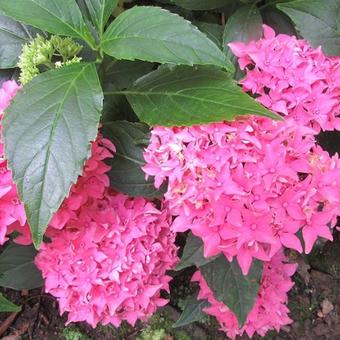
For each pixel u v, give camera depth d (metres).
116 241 0.49
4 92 0.45
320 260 0.70
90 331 0.66
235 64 0.53
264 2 0.57
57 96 0.41
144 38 0.42
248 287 0.50
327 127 0.47
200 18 0.63
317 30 0.49
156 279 0.52
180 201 0.43
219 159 0.42
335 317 0.67
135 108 0.47
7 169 0.42
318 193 0.44
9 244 0.60
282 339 0.66
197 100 0.44
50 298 0.68
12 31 0.52
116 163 0.49
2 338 0.65
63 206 0.45
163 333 0.64
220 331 0.66
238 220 0.42
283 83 0.47
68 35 0.46
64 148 0.39
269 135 0.43
